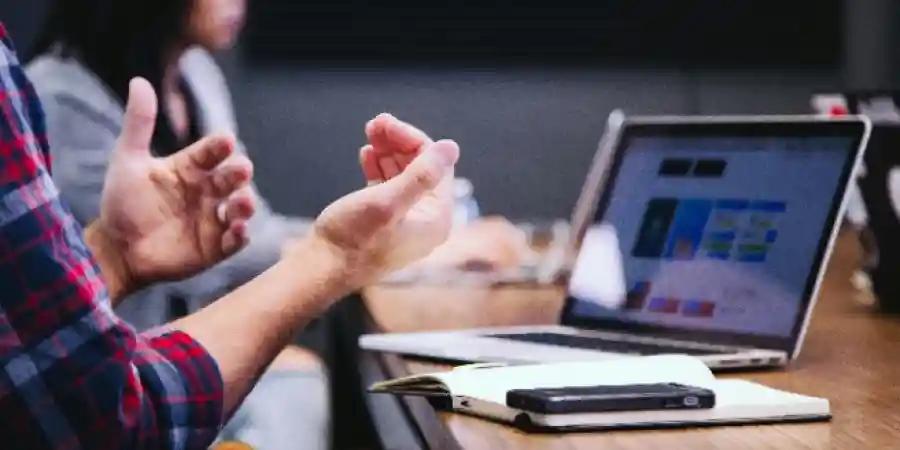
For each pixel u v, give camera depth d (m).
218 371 1.32
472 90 4.78
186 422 1.28
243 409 2.95
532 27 4.77
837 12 4.88
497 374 1.37
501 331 1.93
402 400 1.60
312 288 1.40
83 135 3.11
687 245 1.85
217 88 3.55
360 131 4.73
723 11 4.84
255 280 1.42
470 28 4.75
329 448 3.13
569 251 2.37
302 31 4.68
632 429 1.22
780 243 1.70
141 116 1.82
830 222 1.64
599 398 1.21
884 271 1.99
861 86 4.92
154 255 1.81
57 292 1.18
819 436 1.18
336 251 1.41
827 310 2.05
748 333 1.67
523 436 1.20
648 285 1.88
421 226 1.43
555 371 1.38
